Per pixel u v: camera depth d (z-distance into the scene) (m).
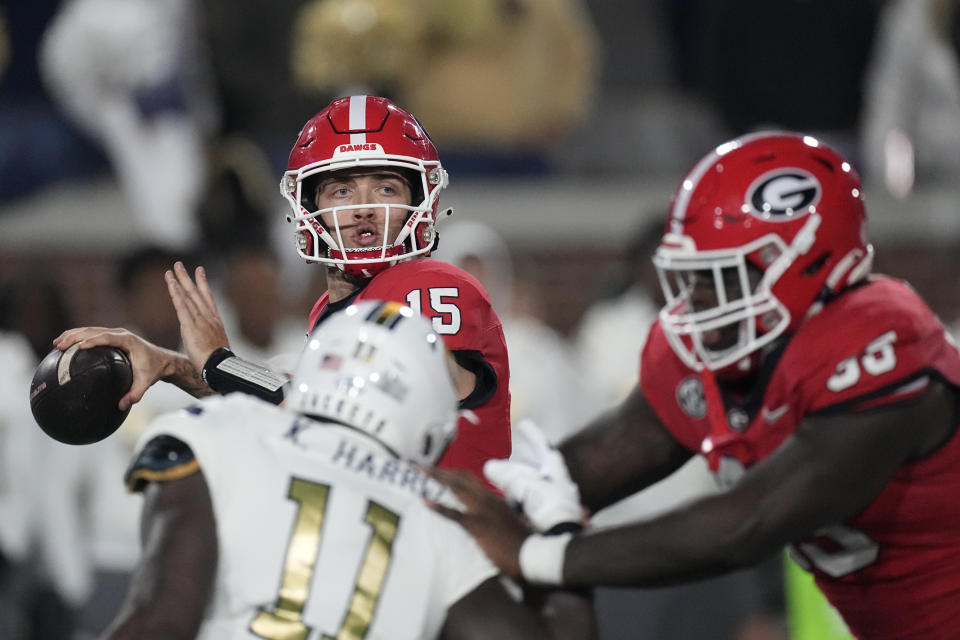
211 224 22.00
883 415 9.33
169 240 24.61
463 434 10.10
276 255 18.28
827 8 26.59
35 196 26.25
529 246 24.89
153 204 24.70
